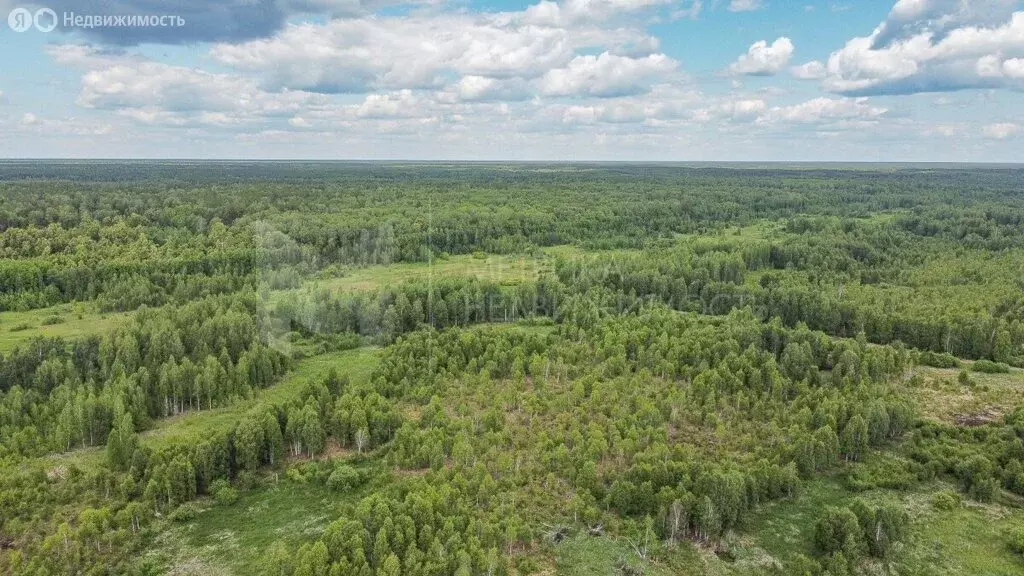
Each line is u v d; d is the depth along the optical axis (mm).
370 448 85688
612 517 70938
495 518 67562
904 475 78812
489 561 60438
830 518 66938
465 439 80250
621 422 84250
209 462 77312
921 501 75375
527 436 84562
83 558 64188
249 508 74250
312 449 83312
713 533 68438
